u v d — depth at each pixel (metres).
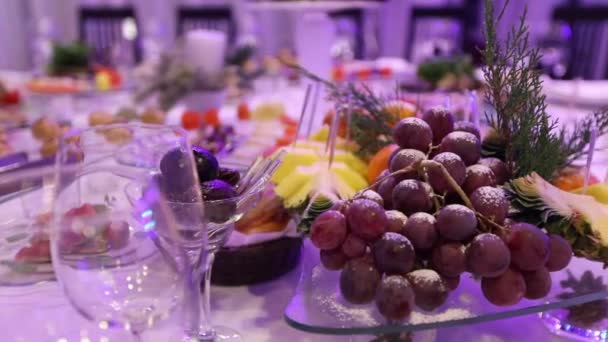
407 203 0.39
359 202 0.38
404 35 3.24
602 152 0.65
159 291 0.35
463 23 2.74
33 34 3.28
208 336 0.43
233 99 1.45
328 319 0.37
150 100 1.37
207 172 0.44
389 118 0.57
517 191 0.42
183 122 0.96
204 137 0.85
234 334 0.44
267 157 0.53
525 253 0.37
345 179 0.51
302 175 0.49
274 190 0.50
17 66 3.28
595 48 2.35
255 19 3.17
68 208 0.34
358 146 0.58
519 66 0.44
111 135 0.37
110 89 1.46
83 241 0.33
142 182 0.35
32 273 0.47
